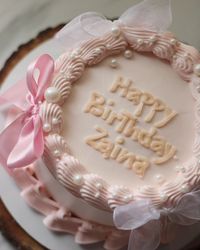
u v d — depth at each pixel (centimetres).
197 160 59
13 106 65
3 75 71
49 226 65
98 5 84
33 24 82
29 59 72
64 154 58
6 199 67
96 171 59
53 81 60
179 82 64
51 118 59
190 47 64
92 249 65
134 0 85
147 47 64
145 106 62
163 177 59
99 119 60
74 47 63
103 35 63
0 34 80
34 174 66
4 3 82
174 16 84
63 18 83
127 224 55
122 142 60
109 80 62
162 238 64
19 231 66
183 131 62
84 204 60
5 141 62
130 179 59
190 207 58
